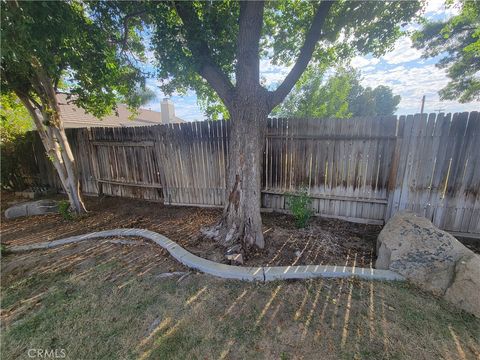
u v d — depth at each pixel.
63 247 3.42
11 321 2.06
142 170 5.50
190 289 2.42
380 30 3.98
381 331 1.86
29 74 3.83
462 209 3.35
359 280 2.46
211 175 4.85
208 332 1.90
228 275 2.58
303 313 2.06
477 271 2.13
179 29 3.08
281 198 4.46
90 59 3.13
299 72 3.20
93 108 5.09
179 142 4.91
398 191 3.64
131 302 2.26
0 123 6.52
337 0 3.47
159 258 3.05
